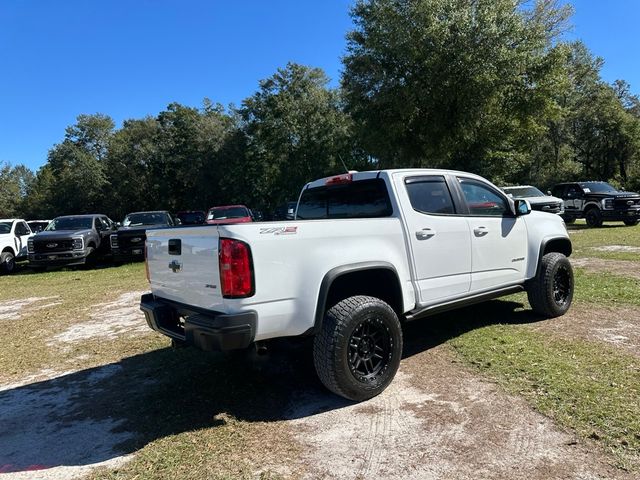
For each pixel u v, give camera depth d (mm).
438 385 3908
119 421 3646
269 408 3713
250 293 3211
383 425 3316
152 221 16375
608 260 9828
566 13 23062
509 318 5781
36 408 4000
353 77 21547
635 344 4586
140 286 10383
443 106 19312
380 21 19750
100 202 52688
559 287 5770
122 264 15680
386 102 19984
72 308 8258
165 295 4074
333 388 3584
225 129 48000
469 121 19203
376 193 4375
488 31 17703
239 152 45906
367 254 3822
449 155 20938
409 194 4328
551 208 17172
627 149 37906
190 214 17250
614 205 18484
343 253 3691
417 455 2908
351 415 3502
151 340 5832
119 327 6637
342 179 4703
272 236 3326
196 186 48188
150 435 3377
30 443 3373
